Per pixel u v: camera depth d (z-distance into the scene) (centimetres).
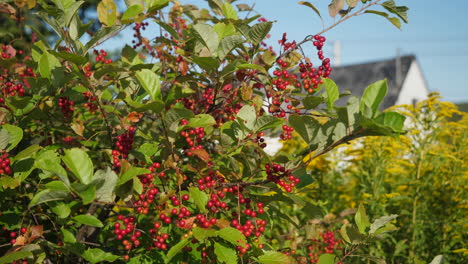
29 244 225
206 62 257
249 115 262
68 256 293
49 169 220
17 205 294
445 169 614
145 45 375
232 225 243
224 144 273
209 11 380
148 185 245
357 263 483
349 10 288
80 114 373
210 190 251
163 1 287
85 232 294
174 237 307
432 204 597
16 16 379
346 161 649
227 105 300
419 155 586
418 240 542
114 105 331
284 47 291
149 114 319
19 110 303
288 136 280
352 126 227
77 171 207
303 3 279
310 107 267
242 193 275
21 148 339
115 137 281
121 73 300
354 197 660
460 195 591
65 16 275
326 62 286
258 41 291
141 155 255
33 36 392
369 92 225
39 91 285
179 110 223
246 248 220
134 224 252
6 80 331
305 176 291
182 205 262
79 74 253
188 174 293
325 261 273
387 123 217
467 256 511
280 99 283
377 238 277
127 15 279
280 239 415
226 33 298
